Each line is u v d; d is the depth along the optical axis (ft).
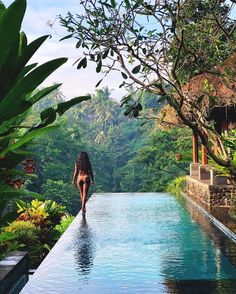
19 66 7.30
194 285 17.66
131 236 30.58
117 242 28.17
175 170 156.46
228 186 44.11
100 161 245.65
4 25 6.73
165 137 141.69
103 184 238.68
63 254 24.27
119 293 16.70
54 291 16.98
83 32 14.98
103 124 286.46
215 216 38.29
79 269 20.75
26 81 7.43
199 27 17.61
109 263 22.04
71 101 8.37
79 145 215.72
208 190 44.68
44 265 21.49
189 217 40.93
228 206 44.14
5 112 7.77
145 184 167.32
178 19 15.39
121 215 43.60
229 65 19.52
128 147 258.16
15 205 11.62
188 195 63.87
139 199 63.31
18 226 28.22
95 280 18.71
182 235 30.81
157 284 17.94
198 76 24.77
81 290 17.16
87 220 39.60
